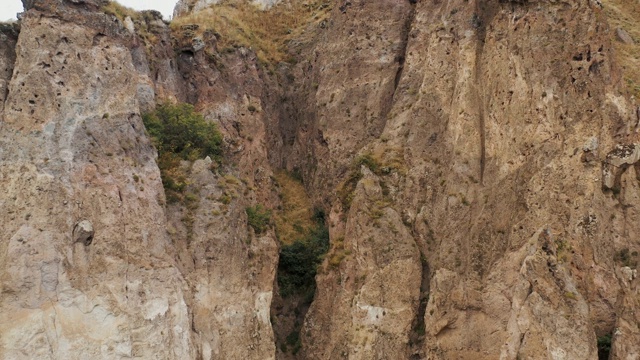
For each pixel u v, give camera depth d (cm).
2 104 2733
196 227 2962
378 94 3734
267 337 3003
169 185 3011
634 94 3481
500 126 3219
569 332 2702
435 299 3014
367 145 3572
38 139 2664
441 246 3127
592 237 2914
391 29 3856
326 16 4434
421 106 3453
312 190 3772
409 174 3328
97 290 2561
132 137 2894
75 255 2570
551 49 3197
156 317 2631
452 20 3572
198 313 2822
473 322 2942
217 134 3366
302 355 3161
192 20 3931
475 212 3139
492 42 3375
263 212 3331
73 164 2675
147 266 2692
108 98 2873
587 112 3078
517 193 3052
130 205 2745
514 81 3228
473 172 3228
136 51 3278
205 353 2772
